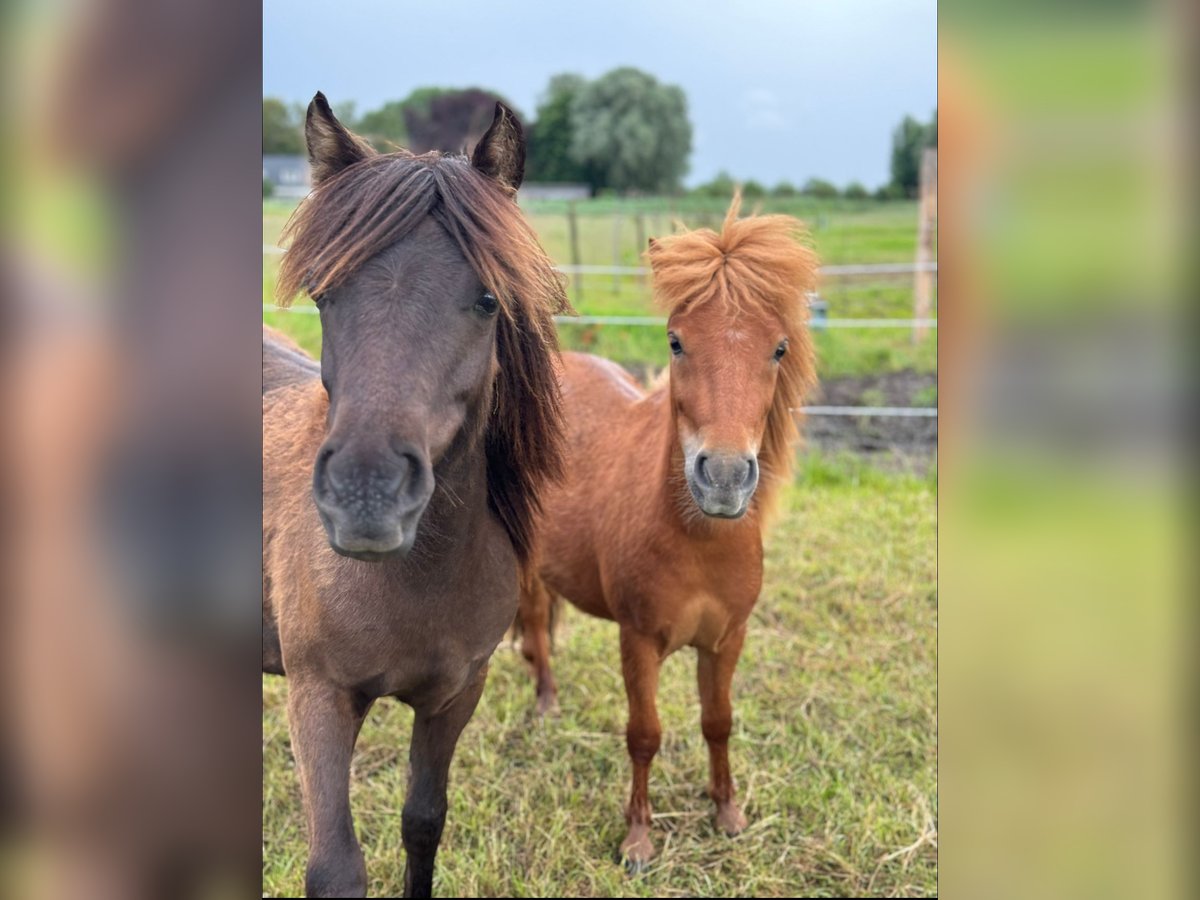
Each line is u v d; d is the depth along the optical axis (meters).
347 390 1.42
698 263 2.35
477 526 1.86
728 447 2.20
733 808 2.82
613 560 2.67
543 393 1.94
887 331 8.68
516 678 3.61
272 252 9.16
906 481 5.63
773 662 3.65
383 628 1.79
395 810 2.78
